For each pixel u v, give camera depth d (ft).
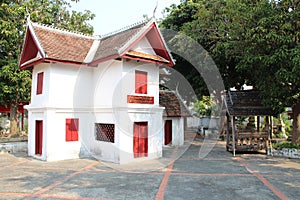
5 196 24.29
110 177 31.22
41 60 40.98
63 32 47.96
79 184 28.19
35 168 36.17
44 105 41.75
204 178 30.50
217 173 32.91
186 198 23.65
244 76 58.18
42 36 43.91
